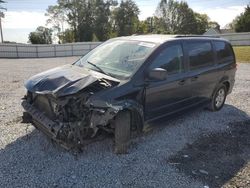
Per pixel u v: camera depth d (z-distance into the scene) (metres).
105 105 3.92
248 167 4.24
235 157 4.55
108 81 4.25
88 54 5.55
